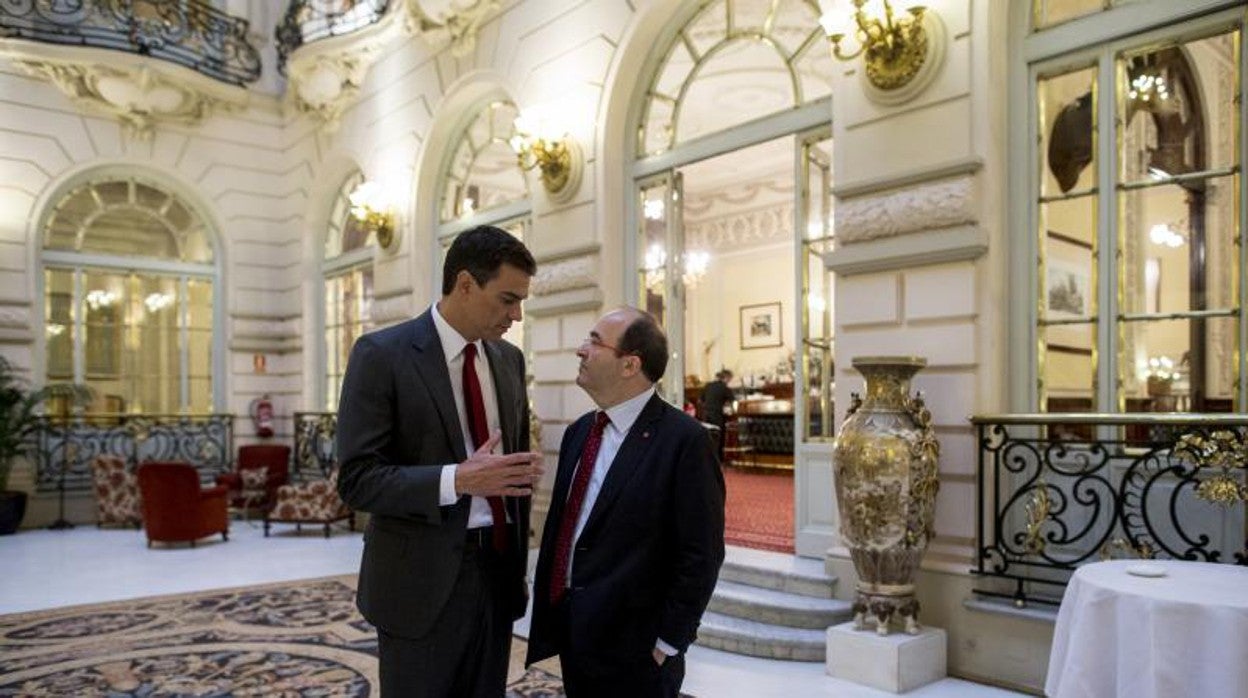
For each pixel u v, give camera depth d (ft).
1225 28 12.08
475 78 25.98
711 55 19.63
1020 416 12.48
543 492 22.59
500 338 7.16
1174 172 12.53
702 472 6.99
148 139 34.12
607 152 21.20
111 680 13.23
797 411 17.21
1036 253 13.67
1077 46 13.34
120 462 30.19
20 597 19.12
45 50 30.60
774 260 41.52
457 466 6.39
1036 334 13.62
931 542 13.79
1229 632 7.16
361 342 6.97
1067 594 8.68
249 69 36.35
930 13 14.16
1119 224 12.98
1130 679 7.59
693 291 45.03
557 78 22.77
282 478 32.76
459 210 28.04
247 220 36.55
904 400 13.17
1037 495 12.98
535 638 7.46
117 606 18.12
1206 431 11.50
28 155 31.76
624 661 6.83
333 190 35.19
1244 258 11.85
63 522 30.78
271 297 37.09
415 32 28.25
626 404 7.40
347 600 18.63
